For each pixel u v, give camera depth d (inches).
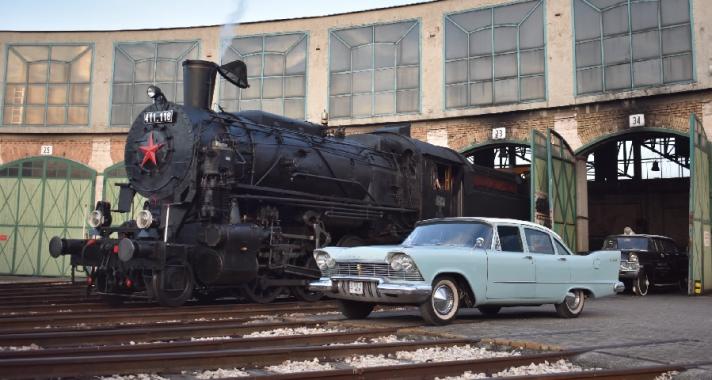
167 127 406.9
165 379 174.7
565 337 255.8
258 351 197.0
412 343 228.8
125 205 428.5
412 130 807.1
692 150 603.8
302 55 857.5
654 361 201.6
